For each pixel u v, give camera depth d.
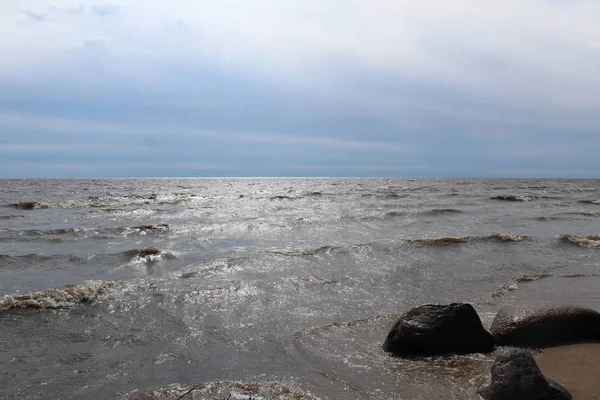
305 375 5.60
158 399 4.98
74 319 7.63
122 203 29.84
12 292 9.41
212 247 14.40
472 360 5.98
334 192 44.06
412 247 13.80
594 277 10.69
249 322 7.53
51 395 5.12
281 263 11.80
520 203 31.59
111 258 12.48
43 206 27.17
